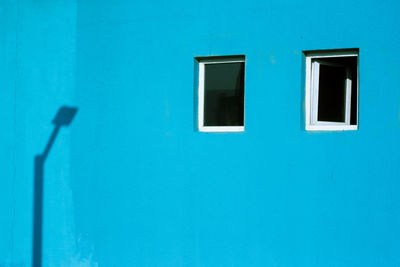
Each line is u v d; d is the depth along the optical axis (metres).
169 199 7.27
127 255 7.45
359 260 6.44
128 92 7.50
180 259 7.19
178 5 7.29
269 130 6.84
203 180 7.11
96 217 7.62
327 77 6.92
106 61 7.62
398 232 6.30
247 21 6.97
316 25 6.68
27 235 7.93
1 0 8.12
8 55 8.06
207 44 7.14
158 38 7.38
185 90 7.23
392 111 6.36
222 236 7.00
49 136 7.88
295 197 6.71
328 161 6.59
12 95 8.05
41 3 7.96
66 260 7.74
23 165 7.98
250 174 6.90
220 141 7.04
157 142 7.34
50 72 7.89
